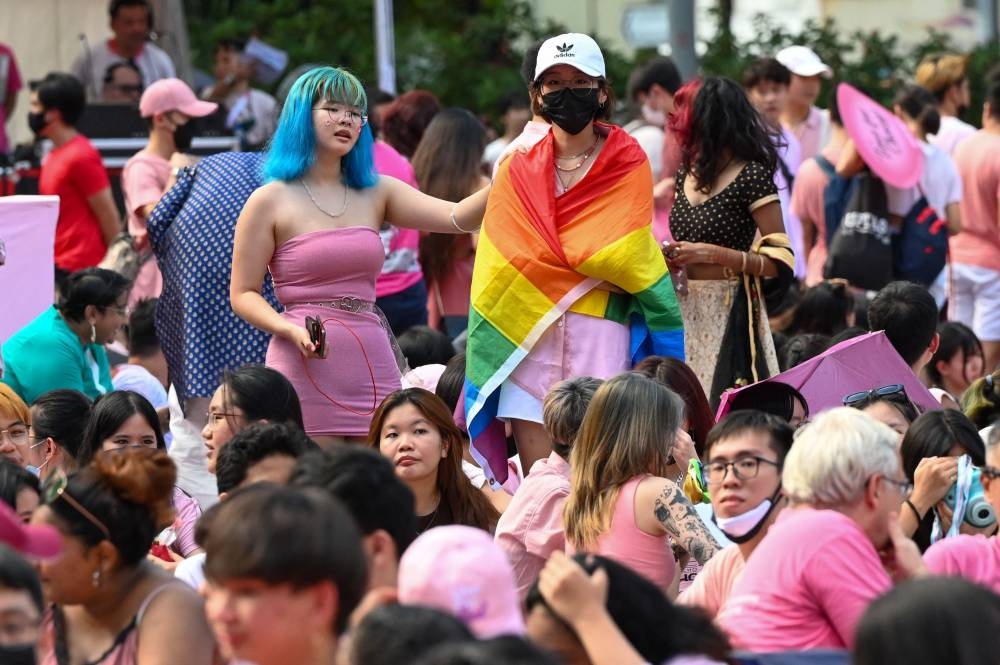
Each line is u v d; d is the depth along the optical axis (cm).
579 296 1580
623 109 3275
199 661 1054
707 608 1099
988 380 1592
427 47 3947
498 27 3978
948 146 2753
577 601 898
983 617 770
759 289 1762
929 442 1345
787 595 1043
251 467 1259
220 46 3256
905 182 2286
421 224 1625
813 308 2095
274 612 854
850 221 2331
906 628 773
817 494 1077
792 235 2486
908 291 1784
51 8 3148
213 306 1798
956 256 2514
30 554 938
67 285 1877
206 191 1823
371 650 770
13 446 1513
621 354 1599
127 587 1071
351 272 1572
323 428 1564
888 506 1084
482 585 844
